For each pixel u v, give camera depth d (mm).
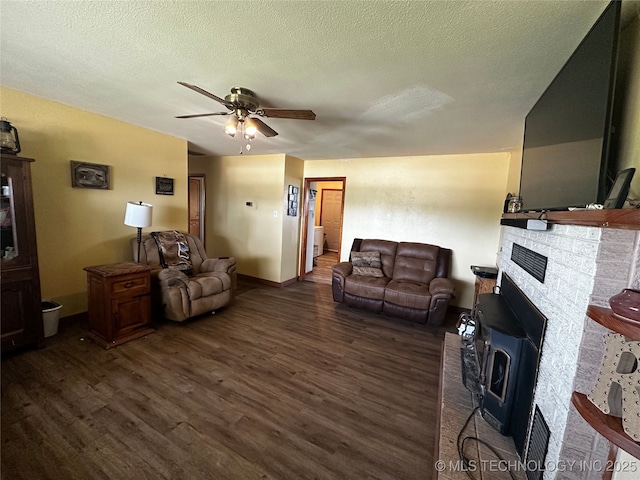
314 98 2197
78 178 2871
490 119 2459
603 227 933
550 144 1570
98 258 3123
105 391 1975
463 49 1466
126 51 1670
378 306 3693
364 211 4812
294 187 5074
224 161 5363
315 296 4523
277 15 1274
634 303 744
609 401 846
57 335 2693
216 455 1532
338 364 2535
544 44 1373
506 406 1550
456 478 1302
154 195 3641
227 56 1659
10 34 1529
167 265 3352
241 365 2416
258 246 5113
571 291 1116
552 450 1132
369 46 1484
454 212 4129
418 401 2086
